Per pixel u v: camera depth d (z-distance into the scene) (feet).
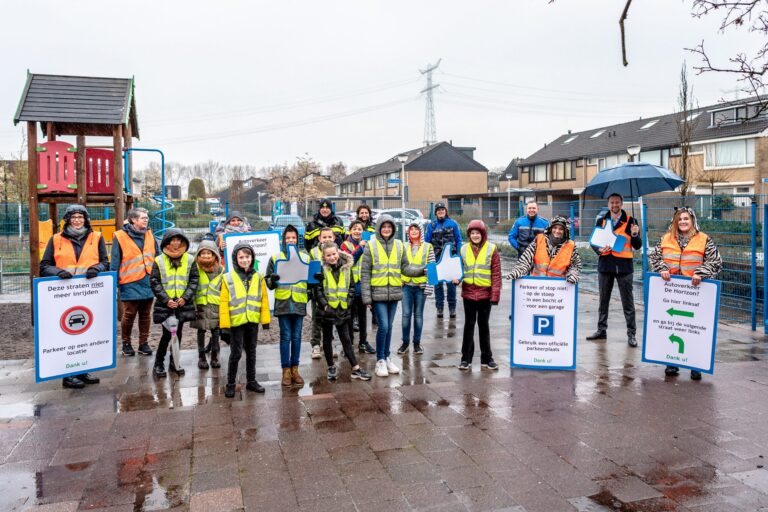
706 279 22.07
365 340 26.84
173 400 20.08
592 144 167.32
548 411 18.74
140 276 25.52
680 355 22.48
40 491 13.69
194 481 14.11
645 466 14.71
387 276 22.81
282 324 21.38
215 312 23.29
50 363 21.11
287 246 21.25
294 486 13.79
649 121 157.58
